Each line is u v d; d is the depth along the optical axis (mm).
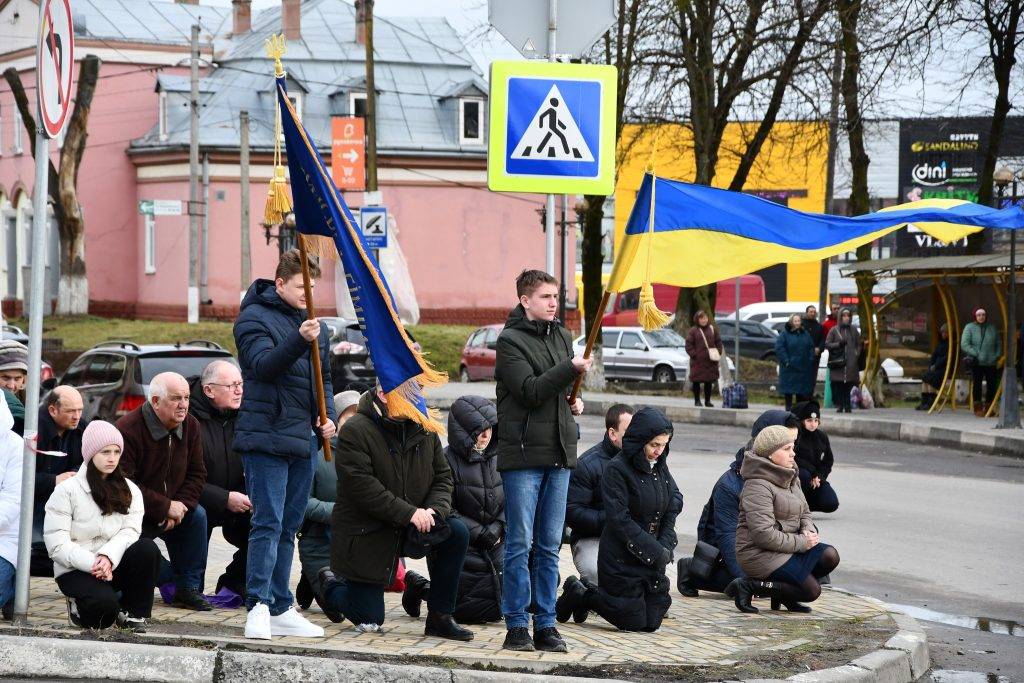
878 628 10117
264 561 8734
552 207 10688
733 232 11812
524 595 8758
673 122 40094
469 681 7945
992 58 34438
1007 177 29109
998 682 9227
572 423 8781
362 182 41719
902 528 16000
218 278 59938
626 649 9109
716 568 11875
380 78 63281
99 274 65500
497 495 10078
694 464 22406
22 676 8008
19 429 11602
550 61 10945
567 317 60125
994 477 21188
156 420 9781
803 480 13406
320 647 8422
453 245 61781
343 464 8930
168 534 10141
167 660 8008
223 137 60094
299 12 64438
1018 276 30234
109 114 66500
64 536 8828
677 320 44500
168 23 70938
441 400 35094
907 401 35406
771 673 8453
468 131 62562
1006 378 26812
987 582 12922
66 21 9102
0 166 71938
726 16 37656
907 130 65312
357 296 8672
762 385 41281
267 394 8734
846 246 12375
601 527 10875
